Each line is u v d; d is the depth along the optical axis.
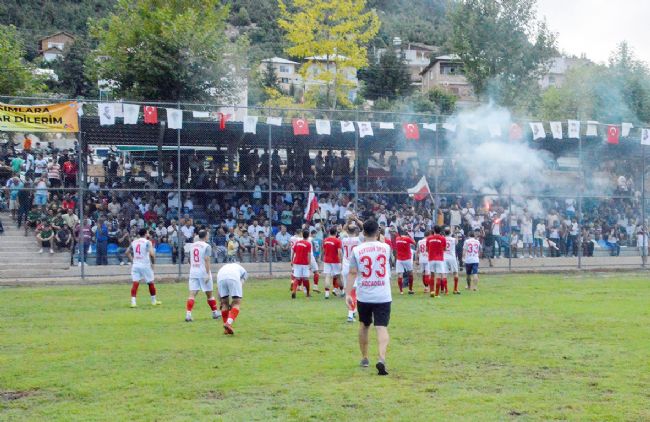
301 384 9.56
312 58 42.47
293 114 40.34
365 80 74.56
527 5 40.44
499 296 20.31
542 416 8.07
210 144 32.03
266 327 14.47
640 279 25.62
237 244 27.20
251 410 8.28
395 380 9.80
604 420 7.93
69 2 96.38
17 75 36.44
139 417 8.06
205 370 10.43
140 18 34.62
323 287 22.89
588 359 11.30
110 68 34.41
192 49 32.69
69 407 8.52
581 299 19.50
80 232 23.12
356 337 13.33
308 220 25.78
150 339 13.02
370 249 10.09
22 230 27.11
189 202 29.42
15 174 29.80
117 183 30.33
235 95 35.28
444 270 20.47
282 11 40.44
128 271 25.03
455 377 10.01
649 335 13.55
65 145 42.62
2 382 9.78
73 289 21.50
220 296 13.88
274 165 31.41
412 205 31.69
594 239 32.75
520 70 40.94
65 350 11.99
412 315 16.25
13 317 15.85
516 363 10.98
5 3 90.19
